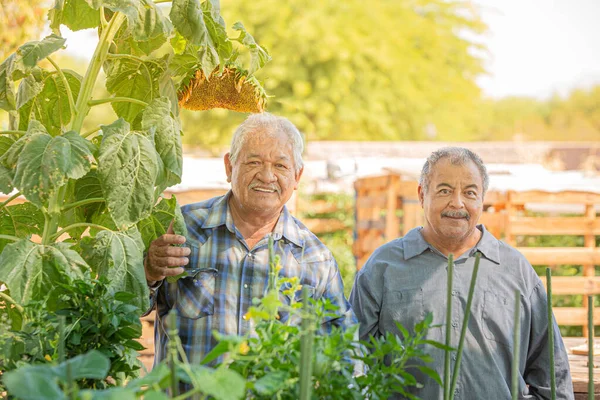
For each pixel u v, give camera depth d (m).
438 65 20.95
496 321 2.63
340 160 8.62
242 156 2.59
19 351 1.90
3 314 2.37
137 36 2.35
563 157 15.13
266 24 18.42
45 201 2.19
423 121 19.84
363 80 18.81
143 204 2.34
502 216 7.04
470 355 2.61
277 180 2.58
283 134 2.61
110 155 2.32
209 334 2.58
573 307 7.16
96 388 1.91
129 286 2.38
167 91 2.62
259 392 1.52
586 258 6.90
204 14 2.57
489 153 10.40
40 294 2.26
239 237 2.65
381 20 19.47
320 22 18.30
